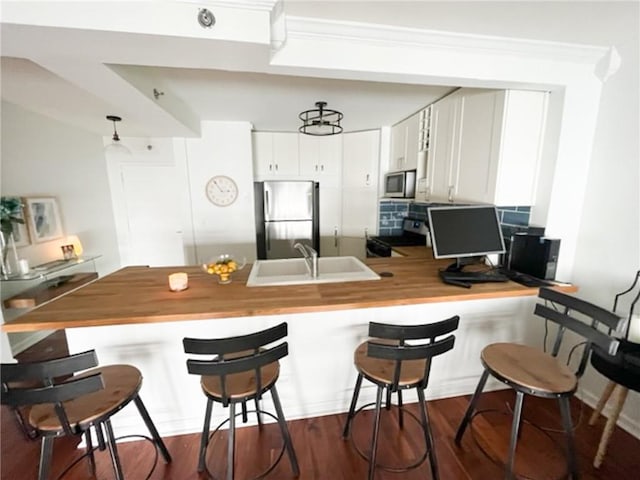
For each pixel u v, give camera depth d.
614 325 1.27
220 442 1.70
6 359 2.38
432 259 2.50
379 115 3.16
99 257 3.48
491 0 1.27
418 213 3.70
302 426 1.81
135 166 4.01
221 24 1.21
